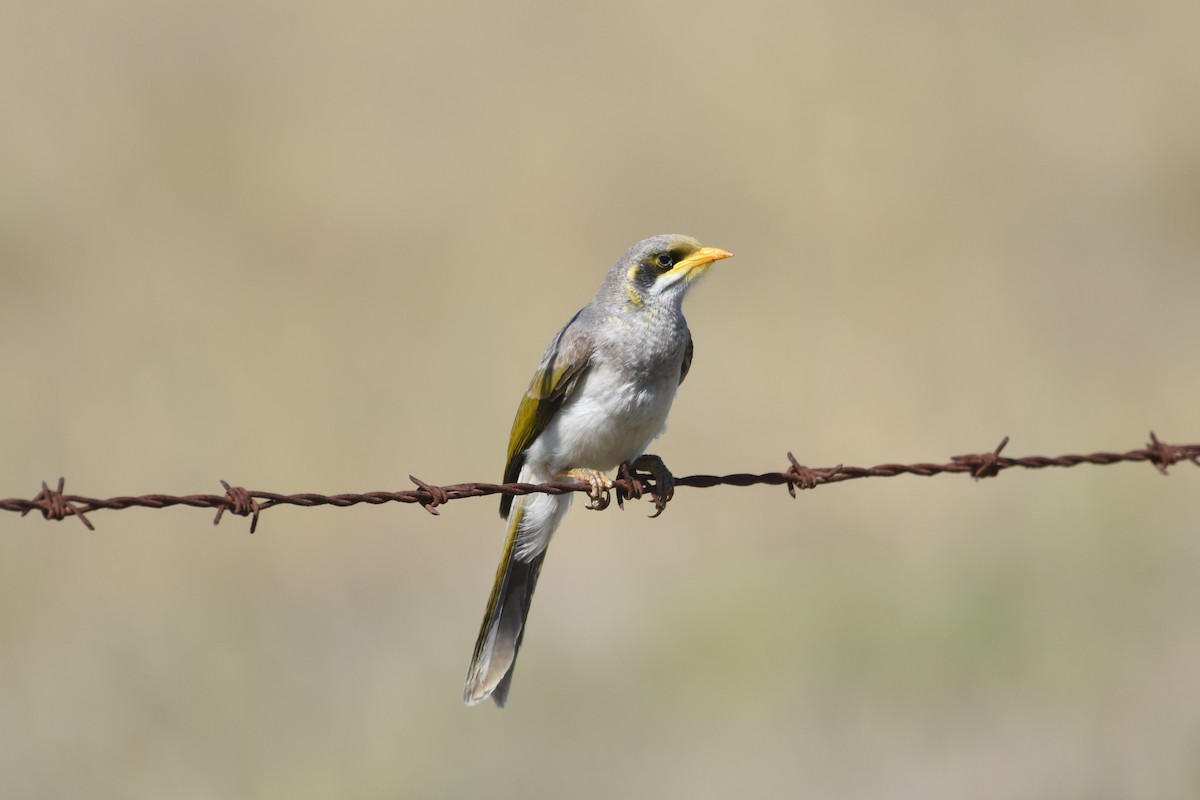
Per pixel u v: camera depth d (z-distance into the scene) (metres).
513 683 14.07
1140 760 12.48
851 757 12.84
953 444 17.81
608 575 16.39
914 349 19.94
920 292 21.55
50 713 13.47
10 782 12.40
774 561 16.16
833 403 18.66
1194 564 15.05
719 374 19.23
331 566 17.02
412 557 17.25
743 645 14.38
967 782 12.47
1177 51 27.66
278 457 18.16
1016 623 14.31
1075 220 23.73
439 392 19.50
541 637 15.09
